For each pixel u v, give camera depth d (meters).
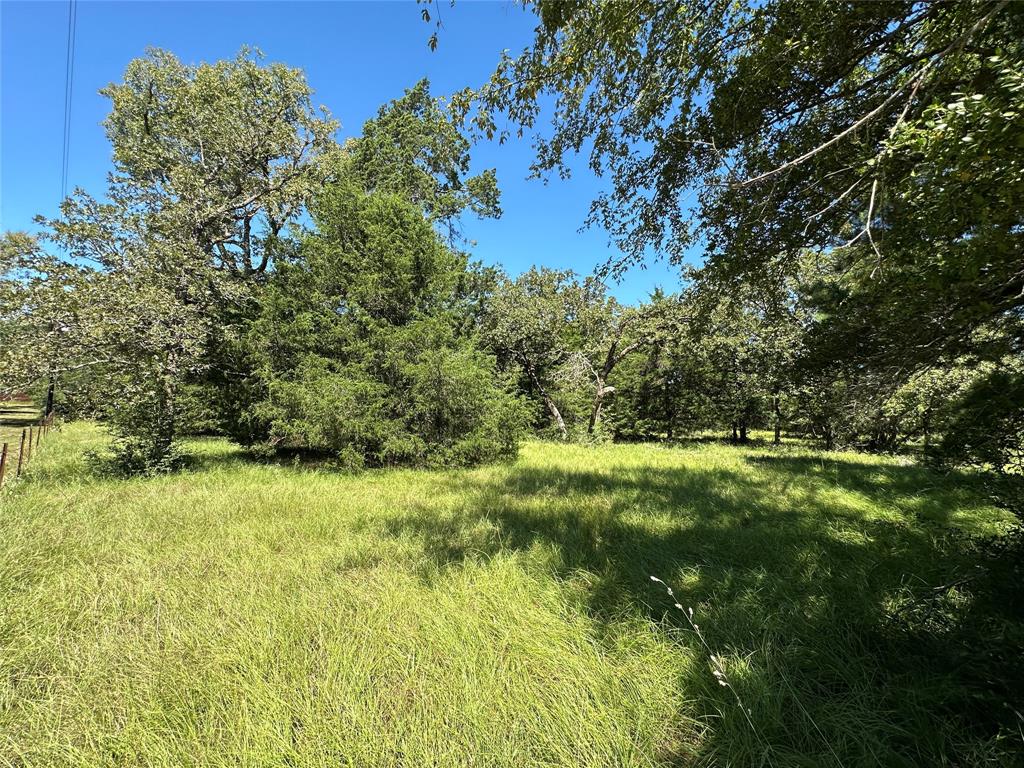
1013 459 3.55
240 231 12.63
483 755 2.19
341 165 12.80
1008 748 2.04
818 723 2.32
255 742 2.25
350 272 11.01
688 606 3.51
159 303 8.45
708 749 2.23
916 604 3.22
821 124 3.96
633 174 4.90
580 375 19.27
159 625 3.31
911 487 8.01
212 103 11.87
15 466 9.20
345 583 4.02
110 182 10.55
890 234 3.11
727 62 3.79
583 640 3.13
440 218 14.21
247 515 5.93
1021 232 2.24
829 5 3.11
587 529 5.46
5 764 2.13
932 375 6.28
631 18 3.04
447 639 3.11
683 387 22.55
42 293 7.54
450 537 5.22
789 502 7.01
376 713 2.48
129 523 5.47
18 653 2.90
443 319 11.42
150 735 2.31
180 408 9.64
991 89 1.86
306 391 9.80
